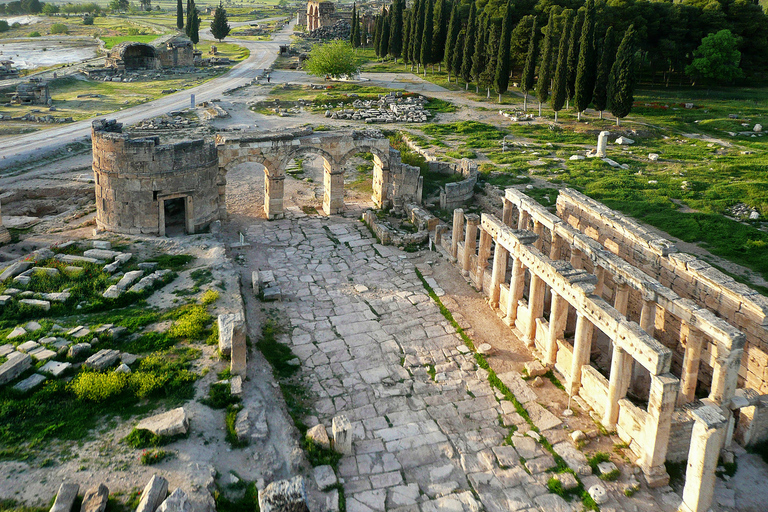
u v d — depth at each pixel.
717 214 43.03
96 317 26.88
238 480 18.58
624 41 66.62
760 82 97.94
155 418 20.25
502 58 81.00
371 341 29.25
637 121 72.50
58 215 42.59
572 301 24.70
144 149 36.41
